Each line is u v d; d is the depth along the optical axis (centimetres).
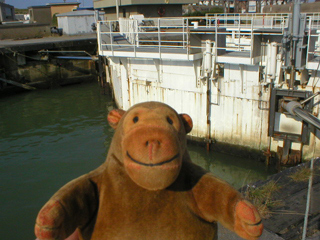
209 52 1544
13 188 1460
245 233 222
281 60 1395
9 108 2700
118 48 1972
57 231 214
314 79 1363
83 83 3525
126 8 3281
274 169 1538
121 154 250
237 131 1620
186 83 1742
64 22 4178
